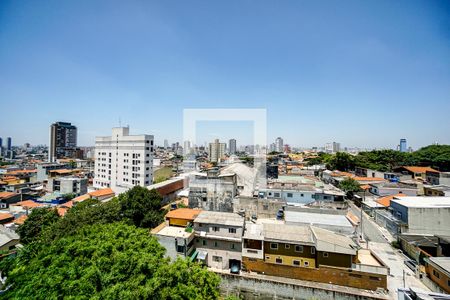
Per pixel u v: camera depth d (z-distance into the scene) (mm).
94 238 15594
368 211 35562
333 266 19344
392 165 62812
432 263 18188
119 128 57875
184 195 38719
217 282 13812
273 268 20641
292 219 24641
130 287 10828
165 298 10859
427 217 25578
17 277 11727
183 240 21109
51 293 9867
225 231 22406
